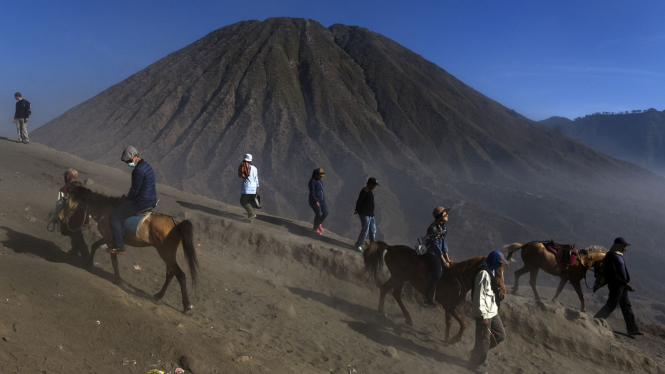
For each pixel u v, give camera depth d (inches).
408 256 335.0
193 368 185.8
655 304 1996.8
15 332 176.7
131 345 194.1
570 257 407.8
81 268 293.1
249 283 368.8
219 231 469.7
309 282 421.4
